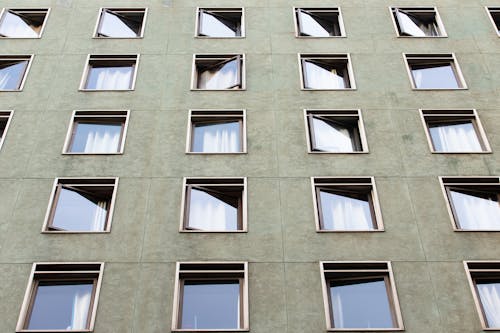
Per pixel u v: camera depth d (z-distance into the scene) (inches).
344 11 983.6
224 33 965.2
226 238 676.7
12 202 705.0
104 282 633.0
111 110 816.9
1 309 611.5
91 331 595.5
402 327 601.3
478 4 994.7
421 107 827.4
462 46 920.9
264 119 808.9
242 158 760.3
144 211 700.0
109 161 754.2
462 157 761.0
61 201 714.2
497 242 671.8
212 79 887.7
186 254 660.7
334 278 653.3
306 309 614.2
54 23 951.0
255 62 893.8
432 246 668.7
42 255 655.1
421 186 728.3
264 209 703.7
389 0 1000.2
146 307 615.5
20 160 751.1
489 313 621.3
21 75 872.3
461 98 841.5
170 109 821.9
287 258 657.0
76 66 882.8
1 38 921.5
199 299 634.8
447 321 605.6
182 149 770.2
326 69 903.1
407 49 916.0
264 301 620.1
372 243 672.4
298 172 743.7
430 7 993.5
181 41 928.9
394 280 638.5
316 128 805.9
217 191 735.1
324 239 676.1
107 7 987.9
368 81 863.7
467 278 639.8
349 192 738.2
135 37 935.0
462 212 715.4
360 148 796.0
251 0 1000.2
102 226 699.4
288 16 975.6
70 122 801.6
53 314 618.8
